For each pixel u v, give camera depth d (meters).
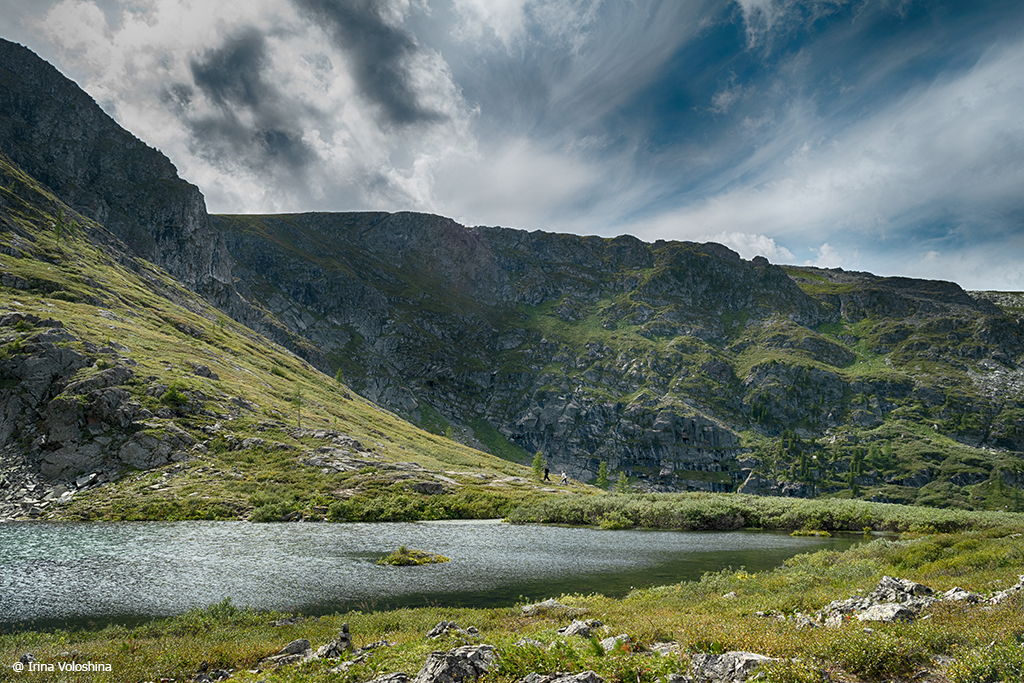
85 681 16.20
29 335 102.56
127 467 88.56
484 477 130.25
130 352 119.50
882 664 12.28
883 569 31.70
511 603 34.62
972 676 10.59
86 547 53.31
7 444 86.94
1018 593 16.83
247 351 187.12
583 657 14.52
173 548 53.97
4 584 38.41
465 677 13.32
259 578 41.44
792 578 31.91
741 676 12.55
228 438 103.88
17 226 176.62
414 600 35.38
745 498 111.38
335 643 18.89
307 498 89.81
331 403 173.12
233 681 16.25
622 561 54.44
